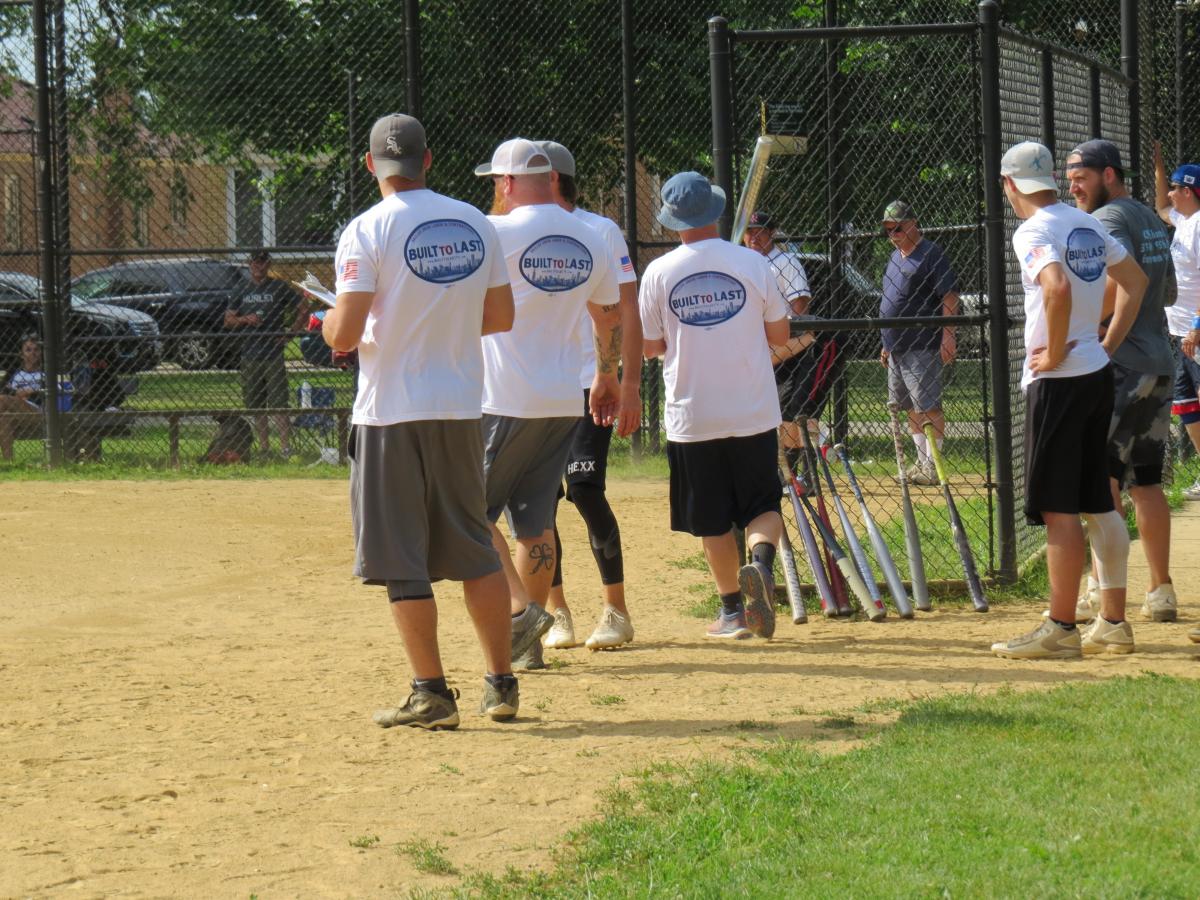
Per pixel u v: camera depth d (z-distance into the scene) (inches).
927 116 1146.0
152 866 382.0
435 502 516.7
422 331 503.2
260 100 1380.4
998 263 764.6
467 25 1359.5
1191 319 922.1
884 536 904.9
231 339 1357.0
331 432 1352.1
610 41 1364.4
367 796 439.2
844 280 1077.8
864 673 599.5
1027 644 623.5
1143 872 347.9
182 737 507.2
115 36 1353.3
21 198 1368.1
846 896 339.9
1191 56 1344.7
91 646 665.0
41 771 465.7
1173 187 926.4
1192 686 547.8
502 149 600.1
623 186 1378.0
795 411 943.0
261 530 1001.5
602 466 660.1
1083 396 613.3
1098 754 447.5
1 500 1134.4
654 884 357.1
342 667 621.3
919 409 1104.8
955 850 367.2
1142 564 843.4
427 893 359.6
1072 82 922.7
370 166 518.9
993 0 753.0
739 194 801.6
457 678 605.3
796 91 1282.0
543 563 614.2
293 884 370.6
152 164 1373.0
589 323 663.1
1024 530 835.4
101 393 1358.3
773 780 437.4
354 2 1371.8
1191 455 1202.0
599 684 587.2
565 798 435.8
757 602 621.0
